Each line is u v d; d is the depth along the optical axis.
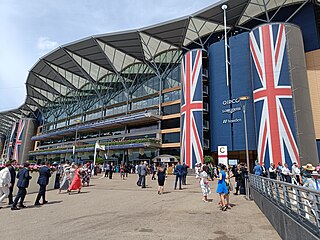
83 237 5.49
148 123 45.81
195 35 40.78
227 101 34.97
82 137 59.72
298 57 29.62
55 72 56.59
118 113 51.47
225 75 36.06
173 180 23.48
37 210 8.93
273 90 28.58
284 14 34.72
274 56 29.45
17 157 76.56
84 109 62.50
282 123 27.45
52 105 77.94
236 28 38.81
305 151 26.69
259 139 28.69
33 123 82.25
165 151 40.91
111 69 52.84
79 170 14.83
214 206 9.72
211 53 38.56
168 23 36.47
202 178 11.23
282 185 5.63
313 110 29.55
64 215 7.98
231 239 5.43
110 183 20.31
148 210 8.84
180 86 42.31
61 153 59.47
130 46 42.91
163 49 45.09
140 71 50.62
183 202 10.64
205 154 35.69
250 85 33.19
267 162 27.25
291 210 4.95
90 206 9.70
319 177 7.34
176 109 42.19
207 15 35.28
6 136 107.31
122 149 45.00
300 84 28.78
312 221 3.83
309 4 33.09
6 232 5.95
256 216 7.91
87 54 45.84
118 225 6.62
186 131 35.50
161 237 5.52
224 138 34.19
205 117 37.59
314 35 31.83
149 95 46.97
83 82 61.84
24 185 9.44
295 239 4.29
